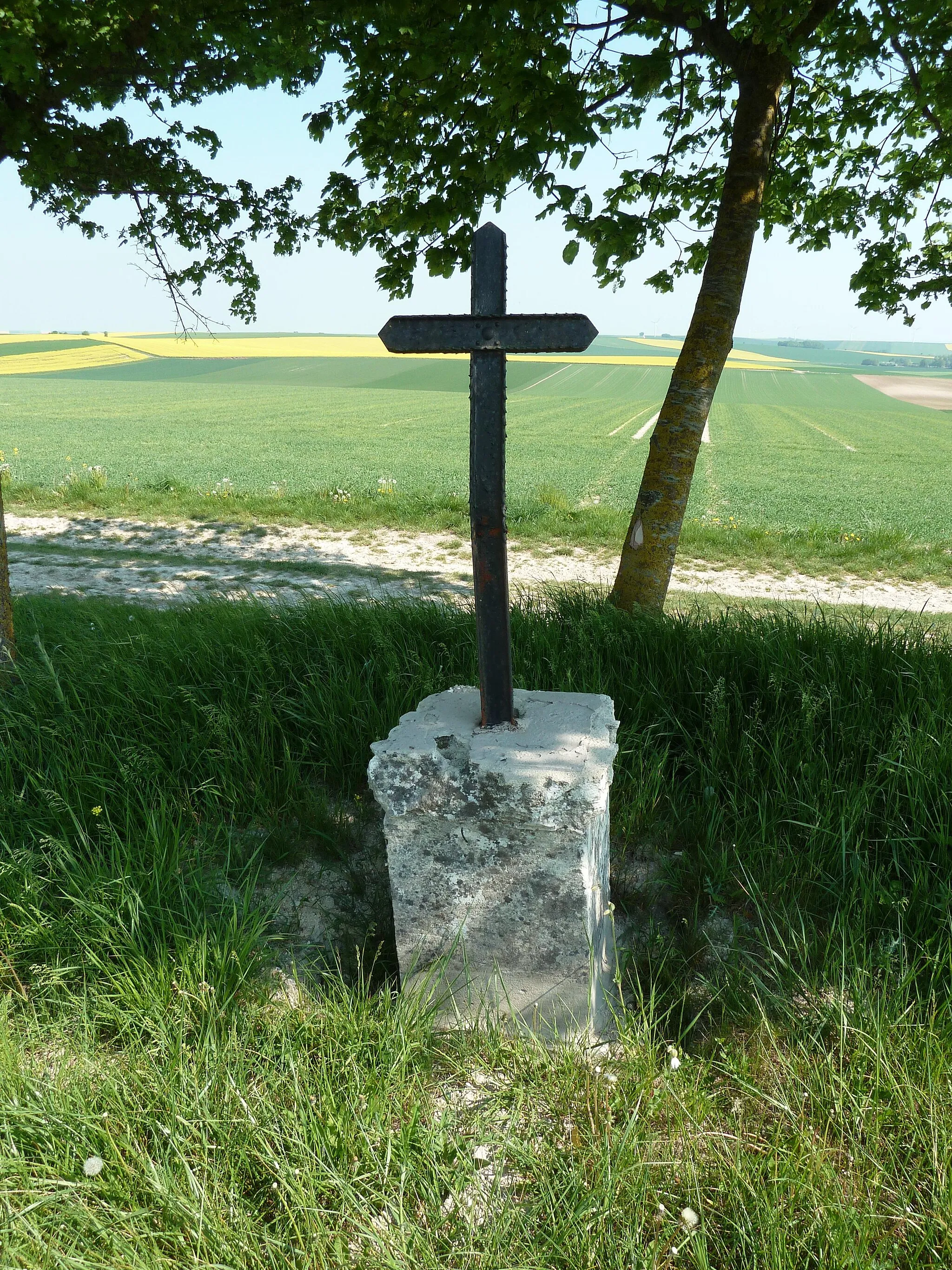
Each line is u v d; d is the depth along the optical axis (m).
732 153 5.63
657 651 4.88
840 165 7.60
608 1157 2.15
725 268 5.64
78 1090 2.33
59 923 2.98
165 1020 2.61
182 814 3.65
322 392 79.75
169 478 20.77
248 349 137.00
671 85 6.40
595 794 2.50
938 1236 2.02
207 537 15.12
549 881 2.64
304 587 11.96
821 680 4.31
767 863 3.48
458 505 17.02
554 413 63.22
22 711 4.46
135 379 97.00
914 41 5.68
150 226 7.32
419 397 75.12
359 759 4.14
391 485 20.00
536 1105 2.52
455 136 5.65
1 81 4.87
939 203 7.03
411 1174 2.17
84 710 4.38
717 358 5.75
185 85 6.36
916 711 4.08
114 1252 1.96
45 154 5.39
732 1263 2.01
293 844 3.74
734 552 14.76
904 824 3.36
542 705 3.05
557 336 2.49
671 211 6.96
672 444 5.89
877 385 124.88
